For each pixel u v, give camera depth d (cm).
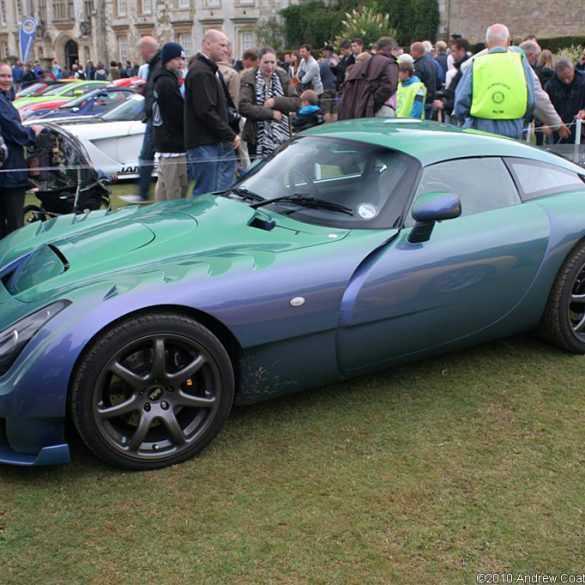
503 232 372
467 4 3947
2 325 293
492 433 330
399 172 365
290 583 234
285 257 320
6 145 594
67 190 654
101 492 282
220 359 301
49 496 279
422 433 329
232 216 368
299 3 4731
